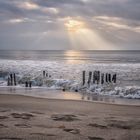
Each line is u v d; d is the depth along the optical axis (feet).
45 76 111.96
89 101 54.34
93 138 23.43
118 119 33.45
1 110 39.24
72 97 63.05
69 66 179.63
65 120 31.48
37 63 204.23
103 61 270.05
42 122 29.73
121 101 56.90
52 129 26.27
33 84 91.97
